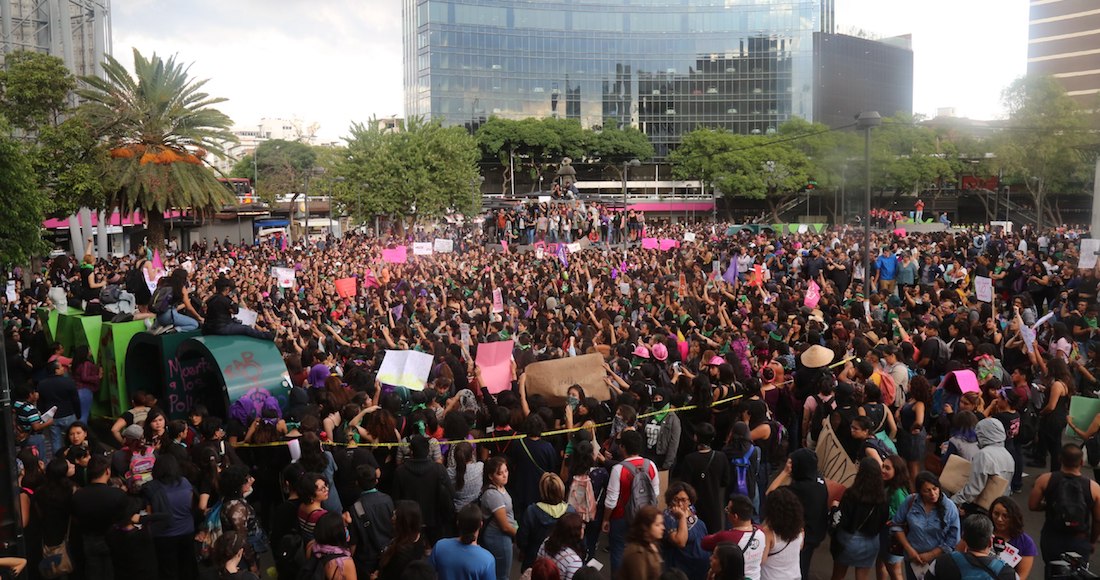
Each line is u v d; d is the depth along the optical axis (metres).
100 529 7.80
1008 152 65.19
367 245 48.75
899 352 11.77
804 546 7.80
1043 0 104.31
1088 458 10.27
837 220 95.12
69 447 9.34
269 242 58.41
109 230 53.78
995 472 8.29
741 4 121.88
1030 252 30.91
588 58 122.75
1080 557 7.11
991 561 6.34
